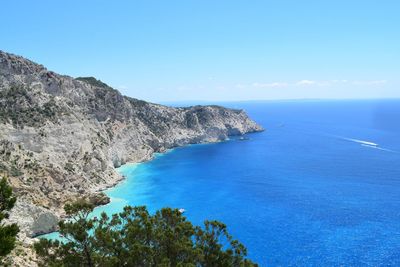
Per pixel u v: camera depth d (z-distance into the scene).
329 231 86.62
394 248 76.06
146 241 33.47
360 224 90.94
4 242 24.09
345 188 127.50
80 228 32.16
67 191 108.00
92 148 138.25
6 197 26.59
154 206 107.69
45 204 94.19
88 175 126.38
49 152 119.50
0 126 114.81
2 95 131.00
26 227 76.19
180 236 33.88
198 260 32.22
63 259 31.80
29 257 48.16
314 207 105.94
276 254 74.88
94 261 31.88
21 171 102.25
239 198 116.81
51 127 128.00
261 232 86.94
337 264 69.69
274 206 107.62
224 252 34.06
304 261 71.44
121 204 108.81
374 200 112.06
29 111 130.00
